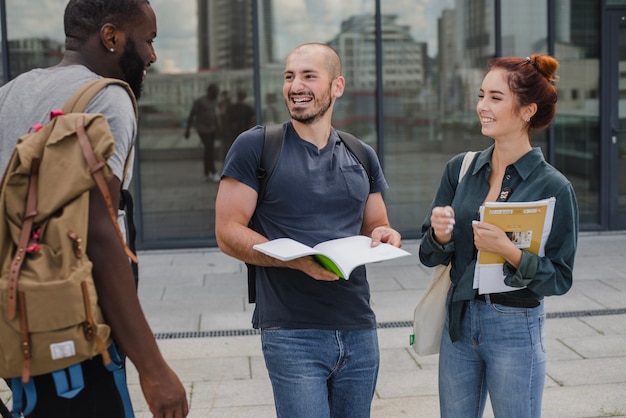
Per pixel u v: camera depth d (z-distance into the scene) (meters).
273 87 7.94
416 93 8.12
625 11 8.16
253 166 2.46
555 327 5.16
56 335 1.69
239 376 4.41
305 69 2.44
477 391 2.65
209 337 5.12
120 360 1.90
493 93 2.51
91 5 2.00
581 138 8.36
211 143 7.96
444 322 2.68
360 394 2.54
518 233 2.42
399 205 8.28
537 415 2.58
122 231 2.07
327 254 2.31
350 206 2.53
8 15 7.56
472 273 2.53
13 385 1.79
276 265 2.36
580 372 4.36
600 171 8.38
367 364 2.53
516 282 2.41
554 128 8.30
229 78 7.90
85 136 1.73
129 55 2.05
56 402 1.82
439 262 2.61
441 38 8.07
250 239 2.39
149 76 7.83
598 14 8.17
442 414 2.69
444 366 2.66
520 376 2.52
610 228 8.45
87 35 2.02
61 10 7.59
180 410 1.86
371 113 8.12
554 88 2.52
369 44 8.01
